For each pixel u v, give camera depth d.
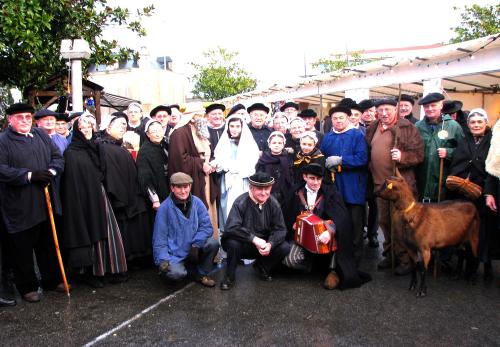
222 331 3.40
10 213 3.85
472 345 3.14
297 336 3.31
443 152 4.54
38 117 4.87
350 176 4.82
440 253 4.80
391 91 11.33
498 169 3.96
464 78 8.98
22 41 7.23
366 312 3.71
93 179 4.20
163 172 4.84
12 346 3.20
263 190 4.29
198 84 23.62
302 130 5.21
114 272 4.32
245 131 5.18
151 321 3.60
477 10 13.85
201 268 4.39
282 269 4.79
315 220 4.28
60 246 4.28
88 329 3.47
